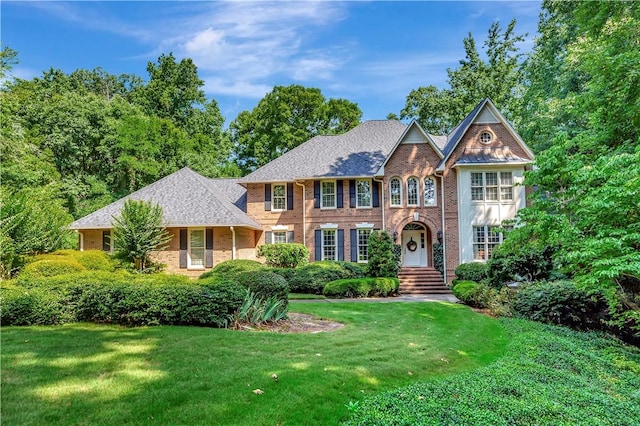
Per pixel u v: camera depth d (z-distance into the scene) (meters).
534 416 5.01
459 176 22.16
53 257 15.26
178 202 22.55
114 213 22.16
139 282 9.90
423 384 6.07
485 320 11.95
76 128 33.25
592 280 8.29
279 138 40.38
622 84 12.80
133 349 6.93
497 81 33.22
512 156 22.06
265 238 24.59
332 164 24.78
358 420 4.71
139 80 51.38
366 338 8.79
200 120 44.00
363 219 23.67
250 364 6.29
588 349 9.61
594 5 15.04
